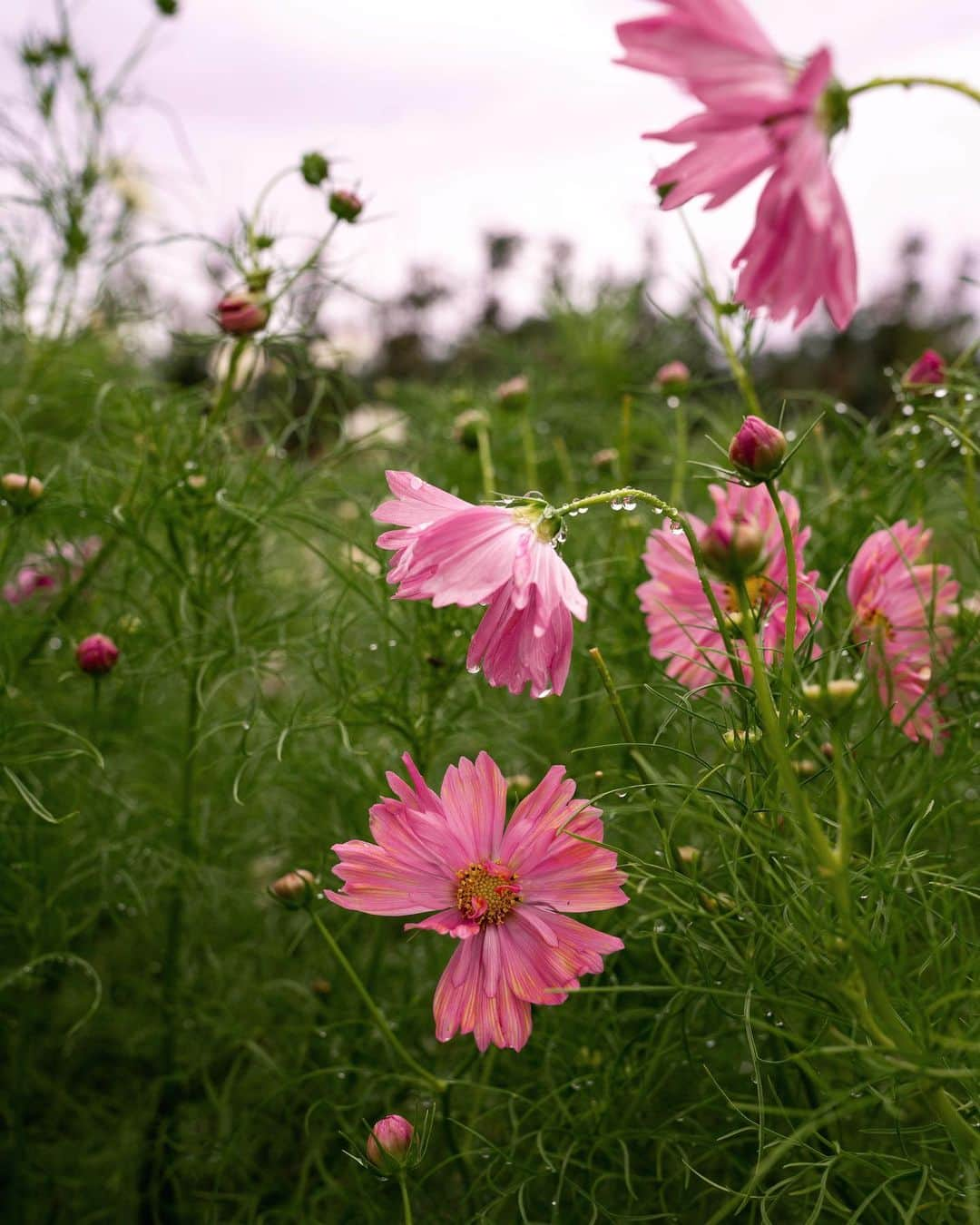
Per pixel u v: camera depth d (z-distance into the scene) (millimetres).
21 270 623
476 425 568
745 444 285
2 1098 524
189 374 754
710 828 331
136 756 613
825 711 276
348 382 577
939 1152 328
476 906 317
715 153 261
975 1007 312
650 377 800
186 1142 493
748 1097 379
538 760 515
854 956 271
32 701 539
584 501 312
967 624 378
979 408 432
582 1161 401
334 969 510
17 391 635
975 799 405
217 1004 505
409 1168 335
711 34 239
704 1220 401
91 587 521
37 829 484
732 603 371
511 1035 317
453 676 464
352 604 509
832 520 474
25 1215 487
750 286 262
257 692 471
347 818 504
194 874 505
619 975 424
